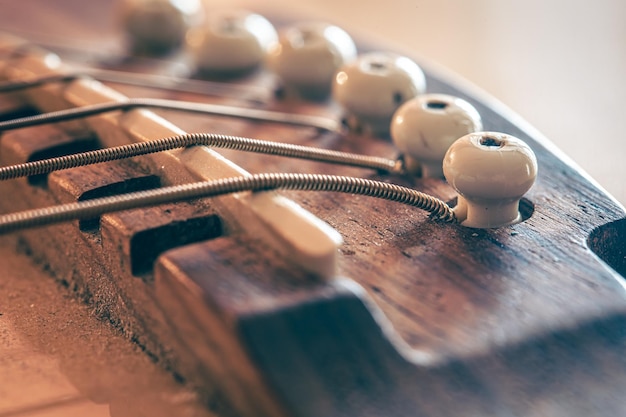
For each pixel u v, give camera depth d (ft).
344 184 0.36
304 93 0.50
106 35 0.58
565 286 0.35
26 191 0.43
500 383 0.32
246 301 0.32
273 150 0.40
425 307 0.34
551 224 0.38
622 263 0.39
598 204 0.40
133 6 0.55
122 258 0.36
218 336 0.32
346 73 0.46
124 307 0.37
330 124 0.47
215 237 0.36
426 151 0.41
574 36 0.84
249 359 0.31
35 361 0.37
